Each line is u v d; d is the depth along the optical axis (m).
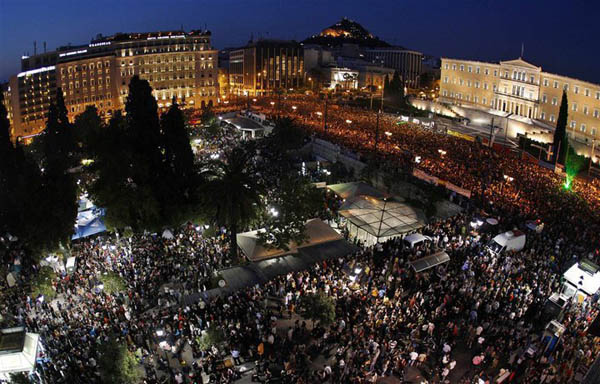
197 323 32.75
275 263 39.31
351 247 42.09
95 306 34.34
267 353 29.80
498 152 78.94
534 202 51.66
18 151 58.00
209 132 98.56
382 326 30.69
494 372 27.94
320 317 30.25
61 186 46.31
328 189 60.12
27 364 22.53
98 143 50.16
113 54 154.12
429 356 29.23
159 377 28.39
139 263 41.72
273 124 100.31
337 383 26.81
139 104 51.69
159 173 51.22
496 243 41.75
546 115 113.12
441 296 34.28
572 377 26.70
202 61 168.50
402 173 61.75
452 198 55.03
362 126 98.31
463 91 140.50
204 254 43.44
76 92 151.75
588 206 51.06
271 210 43.50
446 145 80.44
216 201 42.47
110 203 46.09
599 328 29.14
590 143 100.31
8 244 46.00
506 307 32.66
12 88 167.12
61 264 43.50
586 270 34.44
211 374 27.83
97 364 27.50
